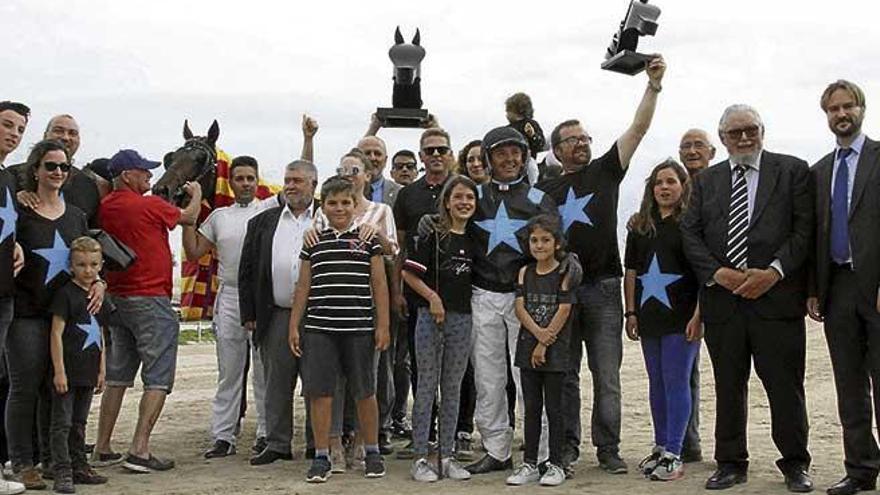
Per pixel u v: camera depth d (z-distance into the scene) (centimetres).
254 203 869
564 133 777
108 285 785
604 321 759
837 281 670
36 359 697
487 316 748
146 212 784
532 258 750
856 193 658
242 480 743
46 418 730
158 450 884
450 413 747
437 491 698
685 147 825
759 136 691
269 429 813
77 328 700
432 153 824
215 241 863
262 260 804
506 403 768
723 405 704
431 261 749
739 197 692
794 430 686
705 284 699
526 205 752
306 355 748
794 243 675
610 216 758
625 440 923
